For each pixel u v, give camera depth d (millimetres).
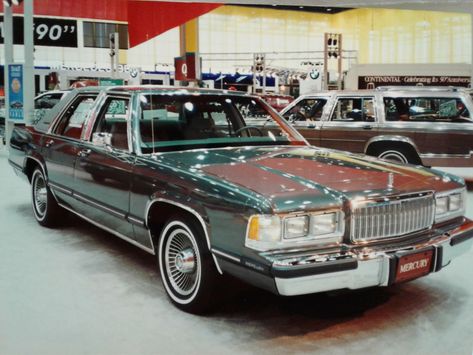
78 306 3365
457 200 3393
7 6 11055
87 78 21391
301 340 2916
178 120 4031
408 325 3107
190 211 3059
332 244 2803
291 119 8750
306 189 2873
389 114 7879
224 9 39688
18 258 4324
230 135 4246
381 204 2898
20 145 5562
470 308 3355
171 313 3266
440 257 3057
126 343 2877
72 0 21656
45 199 5242
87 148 4262
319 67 30859
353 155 3883
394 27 38344
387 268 2816
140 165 3582
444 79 21391
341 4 13164
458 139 7387
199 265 3107
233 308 3334
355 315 3248
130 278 3877
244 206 2740
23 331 3014
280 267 2600
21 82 10805
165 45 36281
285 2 13148
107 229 4199
